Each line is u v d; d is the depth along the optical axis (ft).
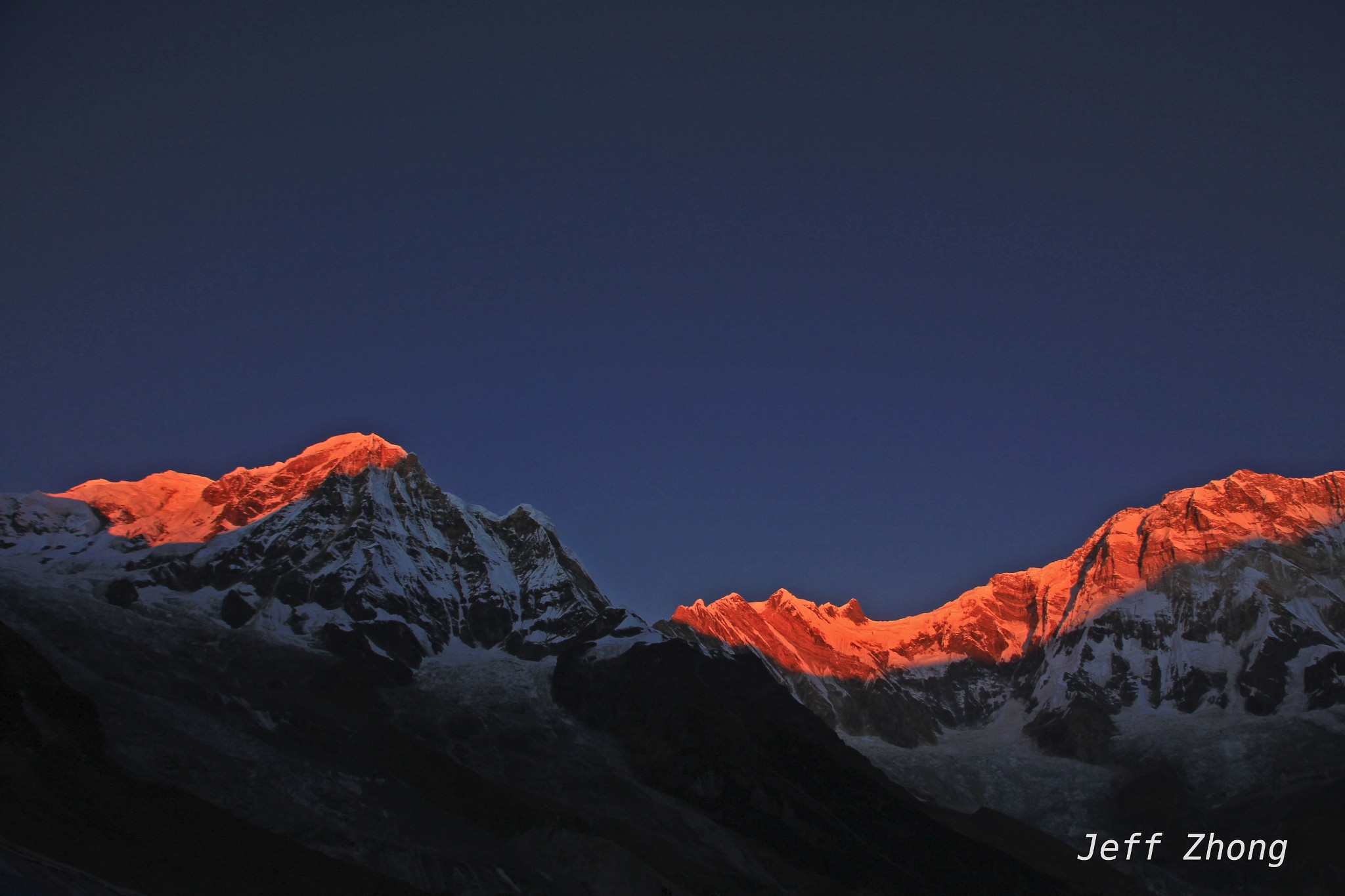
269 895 361.10
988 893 562.25
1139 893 632.79
